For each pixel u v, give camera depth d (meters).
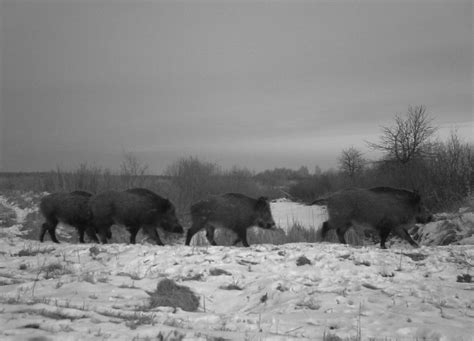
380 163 28.75
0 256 11.08
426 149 26.95
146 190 13.91
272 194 37.47
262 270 9.29
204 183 26.95
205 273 9.07
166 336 5.04
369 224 13.21
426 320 6.32
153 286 8.20
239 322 6.25
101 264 10.09
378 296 7.55
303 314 6.58
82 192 14.45
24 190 26.56
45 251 11.62
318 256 10.20
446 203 20.00
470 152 21.86
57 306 6.25
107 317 5.91
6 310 5.83
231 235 15.41
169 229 13.93
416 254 10.52
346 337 5.52
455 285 8.30
